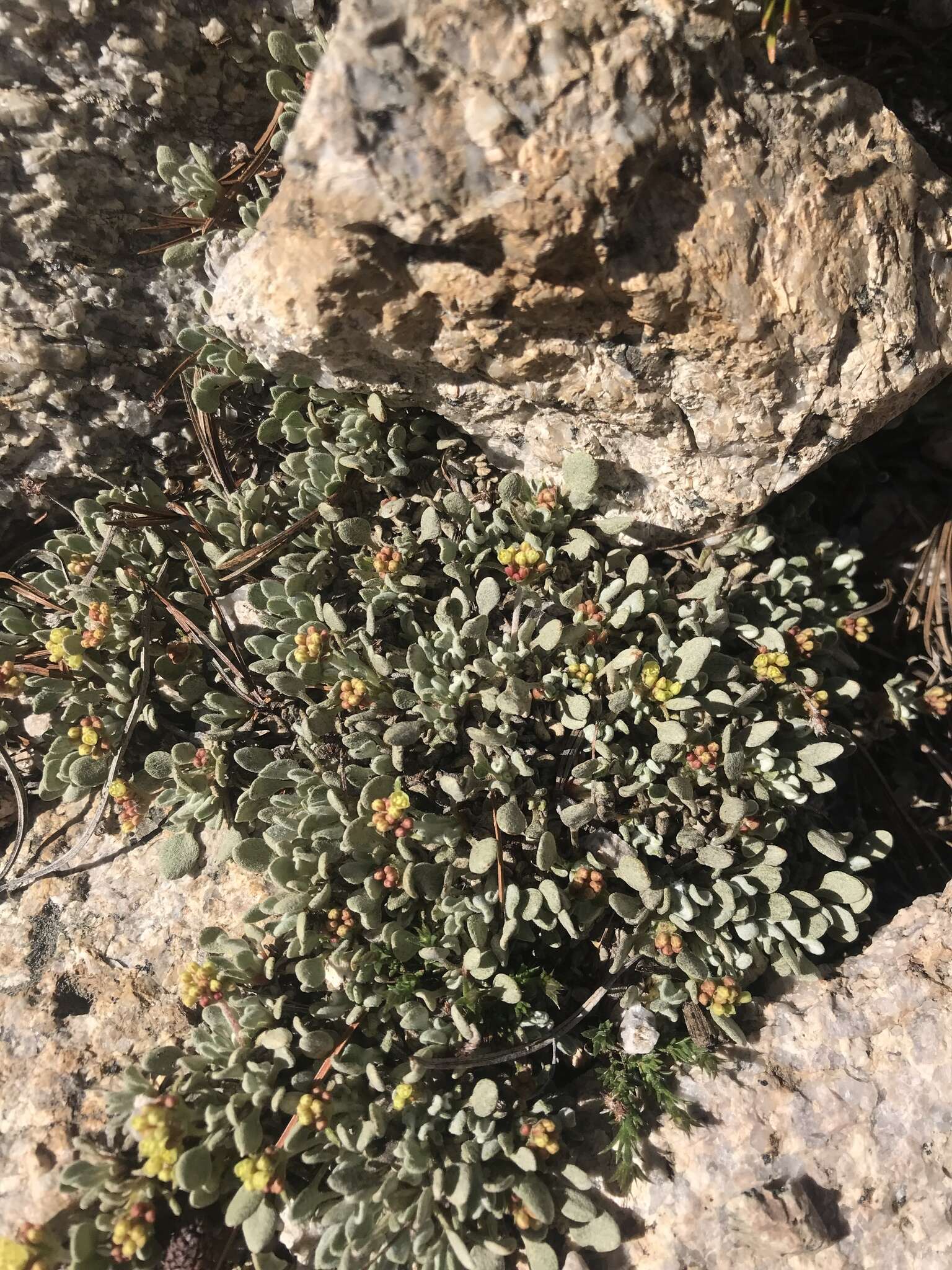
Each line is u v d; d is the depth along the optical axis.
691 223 0.17
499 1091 0.20
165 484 0.25
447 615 0.21
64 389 0.22
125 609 0.23
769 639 0.22
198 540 0.24
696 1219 0.19
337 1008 0.20
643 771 0.21
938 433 0.26
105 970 0.21
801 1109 0.19
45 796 0.22
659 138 0.16
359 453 0.22
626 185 0.16
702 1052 0.20
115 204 0.22
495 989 0.20
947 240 0.19
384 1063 0.20
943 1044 0.19
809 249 0.18
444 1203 0.19
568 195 0.16
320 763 0.21
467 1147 0.19
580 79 0.16
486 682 0.22
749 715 0.22
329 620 0.21
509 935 0.19
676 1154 0.19
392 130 0.16
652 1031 0.20
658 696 0.21
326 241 0.17
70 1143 0.19
